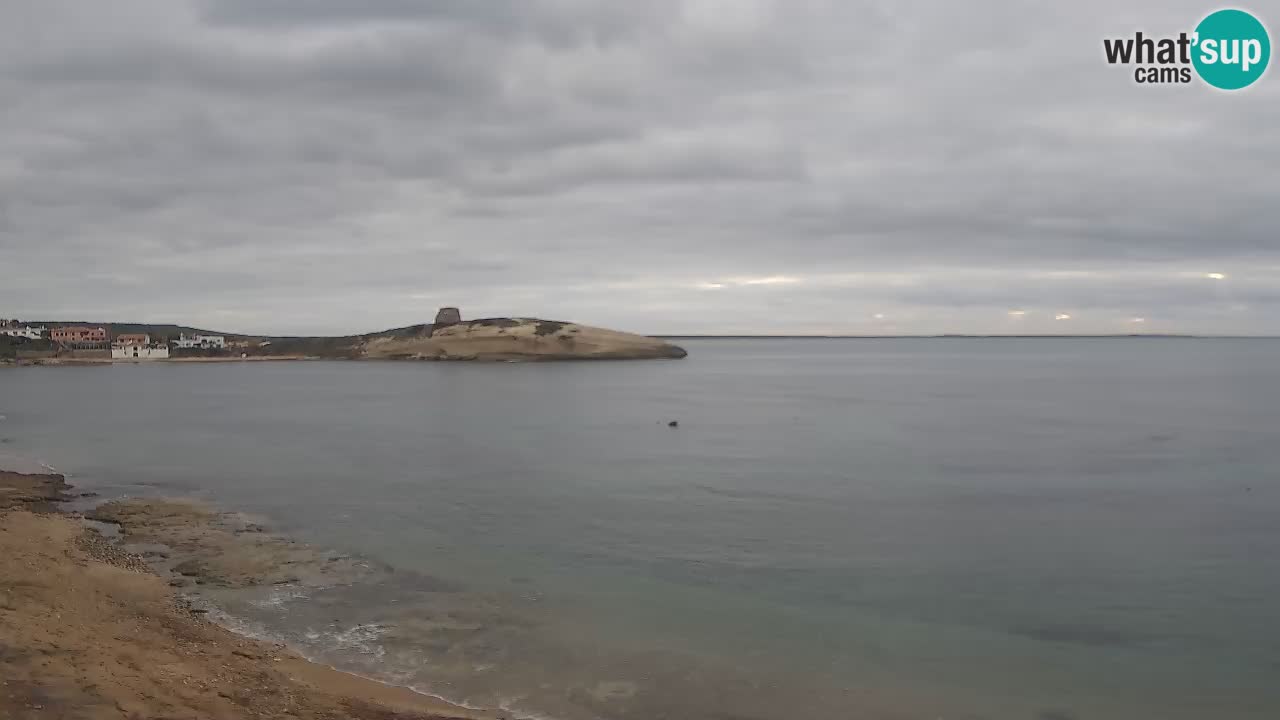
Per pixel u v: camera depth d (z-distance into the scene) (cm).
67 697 1139
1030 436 5134
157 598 1806
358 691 1383
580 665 1544
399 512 2841
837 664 1578
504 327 18788
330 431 5494
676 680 1488
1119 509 2916
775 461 4106
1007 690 1482
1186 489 3291
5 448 4559
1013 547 2400
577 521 2717
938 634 1739
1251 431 5275
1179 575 2130
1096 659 1620
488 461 4091
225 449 4550
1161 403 7650
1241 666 1588
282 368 17250
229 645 1541
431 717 1287
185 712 1171
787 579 2103
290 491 3222
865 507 2955
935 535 2547
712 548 2389
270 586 1964
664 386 10625
